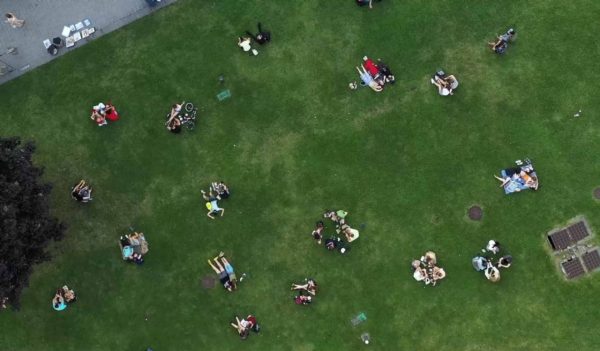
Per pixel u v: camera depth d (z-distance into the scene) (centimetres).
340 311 3434
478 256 3409
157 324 3456
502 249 3419
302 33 3547
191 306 3456
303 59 3534
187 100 3534
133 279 3475
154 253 3478
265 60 3538
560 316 3381
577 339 3366
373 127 3494
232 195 3488
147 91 3538
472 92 3494
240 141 3509
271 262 3462
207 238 3478
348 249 3453
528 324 3388
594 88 3472
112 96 3534
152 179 3506
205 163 3506
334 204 3472
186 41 3559
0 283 2847
